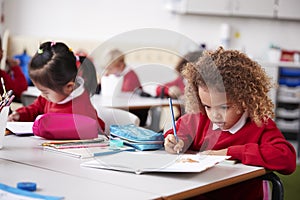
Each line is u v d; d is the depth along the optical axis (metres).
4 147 1.71
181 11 6.19
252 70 1.71
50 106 2.25
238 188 1.74
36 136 1.95
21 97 3.60
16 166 1.40
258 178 1.60
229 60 1.70
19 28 6.39
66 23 6.45
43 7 6.41
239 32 6.36
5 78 3.41
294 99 5.98
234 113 1.72
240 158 1.61
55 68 2.04
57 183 1.22
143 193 1.16
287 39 6.34
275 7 6.09
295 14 6.09
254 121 1.74
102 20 6.45
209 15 6.33
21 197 1.06
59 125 1.89
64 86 2.07
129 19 6.43
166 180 1.30
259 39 6.36
